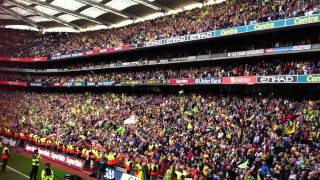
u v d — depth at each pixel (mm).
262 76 34500
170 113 41000
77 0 56719
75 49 65125
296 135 26859
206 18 44656
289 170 22984
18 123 59938
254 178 23391
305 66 32531
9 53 76750
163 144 34406
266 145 26453
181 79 43969
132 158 31828
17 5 65250
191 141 31891
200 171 26703
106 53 57031
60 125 52094
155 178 27656
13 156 43781
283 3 34750
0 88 78062
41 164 39406
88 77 63844
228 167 25625
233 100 37406
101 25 72438
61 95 67375
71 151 40531
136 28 57375
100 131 43406
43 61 72312
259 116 31750
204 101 39844
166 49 50000
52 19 71438
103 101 55625
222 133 31078
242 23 36594
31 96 72438
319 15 29438
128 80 52469
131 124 42469
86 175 34188
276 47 34750
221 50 42906
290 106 31422
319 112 28578
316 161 23250
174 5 55406
